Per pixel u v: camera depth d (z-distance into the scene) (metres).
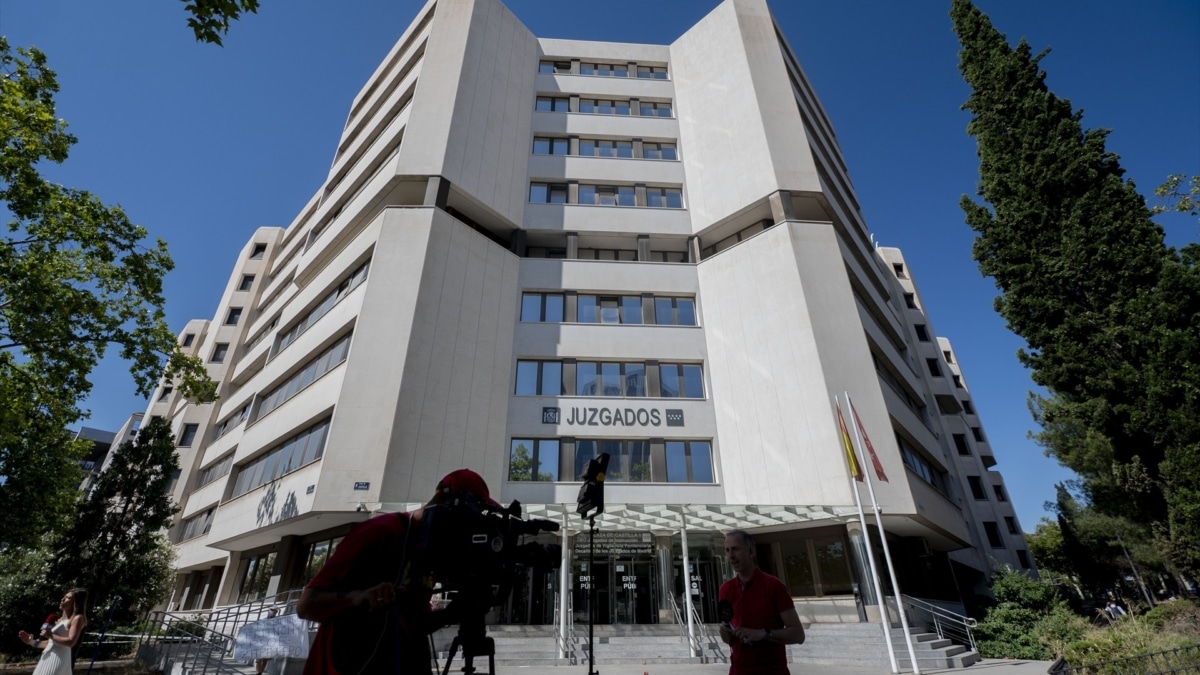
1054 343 13.81
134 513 18.42
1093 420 12.95
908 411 24.05
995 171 16.16
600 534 18.53
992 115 16.50
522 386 21.94
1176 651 8.50
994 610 18.53
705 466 20.95
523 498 19.69
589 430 21.17
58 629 6.84
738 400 21.38
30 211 14.56
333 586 1.91
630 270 24.86
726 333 22.83
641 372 22.73
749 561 4.33
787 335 21.08
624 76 31.55
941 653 13.78
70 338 15.45
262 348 29.42
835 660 14.30
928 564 22.66
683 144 28.97
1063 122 15.06
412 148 23.55
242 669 11.23
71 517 17.53
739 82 27.91
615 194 27.45
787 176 24.59
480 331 21.56
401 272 20.44
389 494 16.80
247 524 20.20
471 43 27.16
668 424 21.44
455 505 2.17
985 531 36.25
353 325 20.19
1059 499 33.25
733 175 26.02
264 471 21.92
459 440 19.16
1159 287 12.18
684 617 17.59
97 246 15.98
